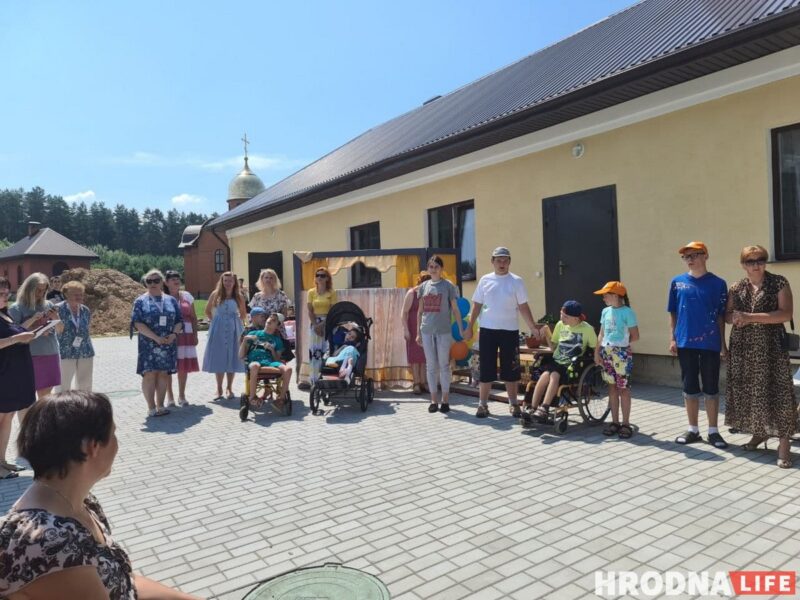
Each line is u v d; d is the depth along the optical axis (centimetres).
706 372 552
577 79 894
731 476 473
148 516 442
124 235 13212
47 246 6019
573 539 373
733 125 758
